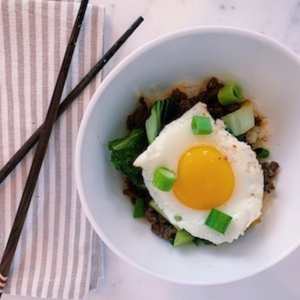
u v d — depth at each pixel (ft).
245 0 1.11
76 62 1.07
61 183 1.11
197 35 0.93
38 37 1.07
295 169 1.03
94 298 1.16
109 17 1.10
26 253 1.13
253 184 1.01
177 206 1.01
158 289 1.16
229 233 1.01
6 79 1.08
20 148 1.07
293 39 1.11
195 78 1.03
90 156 0.97
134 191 1.06
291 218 1.02
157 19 1.10
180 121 0.99
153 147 0.98
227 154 0.99
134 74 0.97
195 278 1.00
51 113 1.02
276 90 1.01
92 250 1.13
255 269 1.00
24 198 1.05
